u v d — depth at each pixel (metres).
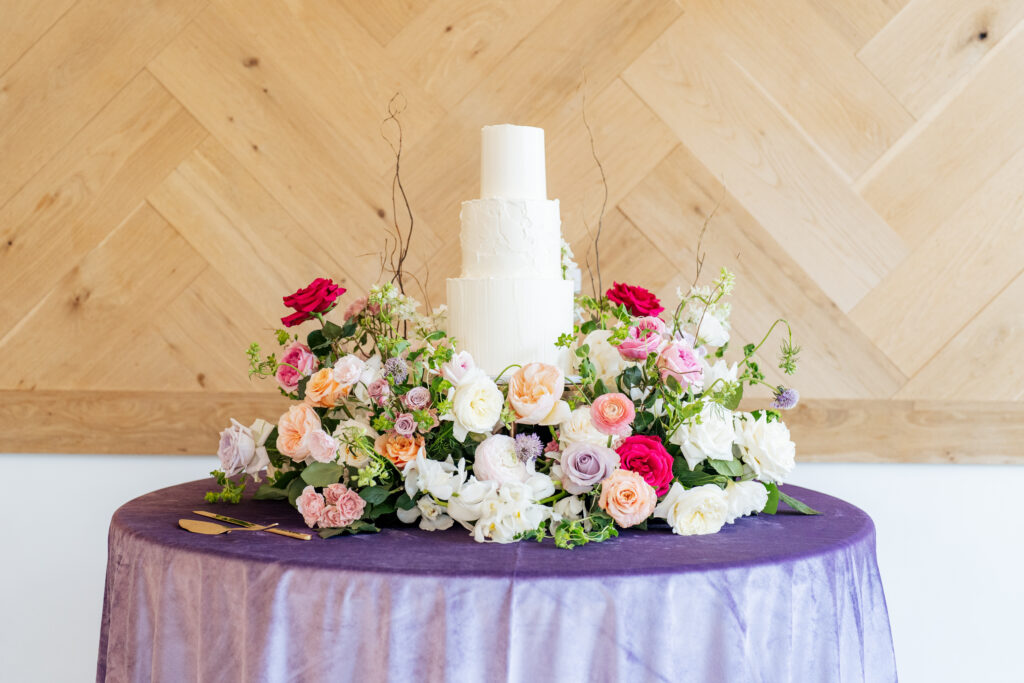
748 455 1.14
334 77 1.91
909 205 1.88
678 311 1.36
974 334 1.87
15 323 1.90
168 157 1.90
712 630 0.89
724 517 1.06
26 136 1.89
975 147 1.87
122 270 1.90
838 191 1.88
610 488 1.02
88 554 1.90
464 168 1.91
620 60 1.90
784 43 1.88
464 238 1.22
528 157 1.21
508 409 1.07
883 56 1.87
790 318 1.89
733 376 1.18
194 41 1.90
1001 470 1.87
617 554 0.94
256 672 0.87
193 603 0.93
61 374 1.90
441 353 1.08
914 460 1.86
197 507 1.20
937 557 1.87
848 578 1.01
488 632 0.85
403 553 0.93
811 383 1.89
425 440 1.09
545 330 1.18
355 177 1.91
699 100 1.89
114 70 1.90
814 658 0.95
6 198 1.89
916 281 1.88
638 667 0.86
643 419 1.11
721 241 1.89
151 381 1.91
